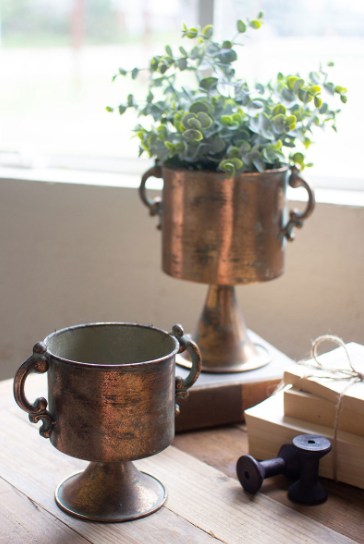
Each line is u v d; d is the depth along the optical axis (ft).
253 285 4.42
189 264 3.00
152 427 2.10
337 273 4.17
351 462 2.41
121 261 4.84
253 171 2.94
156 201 3.34
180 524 2.16
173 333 2.30
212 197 2.88
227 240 2.92
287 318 4.38
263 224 2.95
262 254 2.99
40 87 5.47
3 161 5.45
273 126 2.87
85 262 4.96
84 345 2.41
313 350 2.75
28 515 2.19
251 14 4.65
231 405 2.95
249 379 2.98
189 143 2.88
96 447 2.07
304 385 2.57
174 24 4.92
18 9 5.39
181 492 2.36
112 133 5.32
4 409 2.98
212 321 3.16
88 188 4.80
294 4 4.54
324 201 4.13
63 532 2.10
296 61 4.60
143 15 5.03
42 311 5.20
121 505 2.20
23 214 5.05
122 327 2.42
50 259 5.06
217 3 4.61
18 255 5.15
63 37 5.33
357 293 4.13
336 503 2.32
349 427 2.46
